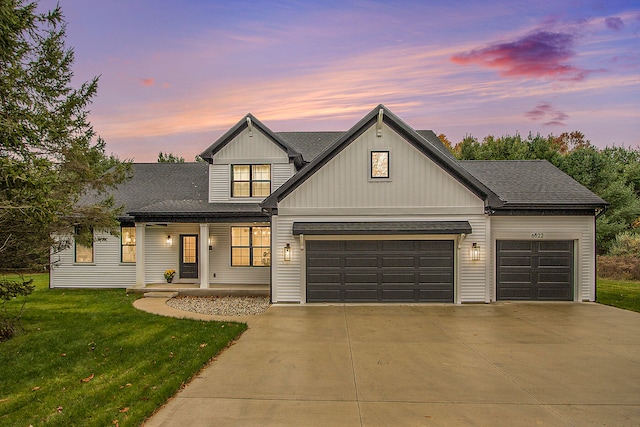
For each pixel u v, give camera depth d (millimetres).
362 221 11852
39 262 9297
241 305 11734
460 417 4293
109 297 13148
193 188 16625
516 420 4227
